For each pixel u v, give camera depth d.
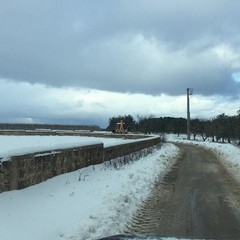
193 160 31.11
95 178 15.81
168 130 126.25
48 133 76.69
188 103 88.00
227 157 33.00
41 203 10.62
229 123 80.25
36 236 8.09
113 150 24.23
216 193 15.23
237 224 10.46
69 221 9.29
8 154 11.12
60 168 15.06
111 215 10.20
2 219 8.67
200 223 10.52
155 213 11.62
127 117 121.62
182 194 14.93
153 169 21.19
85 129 111.19
